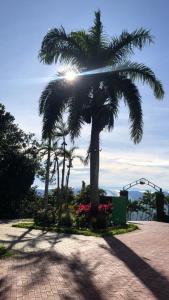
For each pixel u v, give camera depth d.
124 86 21.17
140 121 21.09
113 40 22.27
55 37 21.92
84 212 20.88
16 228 18.45
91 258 11.20
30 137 36.03
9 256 10.95
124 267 10.17
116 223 21.48
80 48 22.19
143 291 8.00
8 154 33.78
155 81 21.69
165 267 10.32
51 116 20.78
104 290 7.97
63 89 21.25
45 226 19.31
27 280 8.48
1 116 36.19
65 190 32.09
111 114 21.31
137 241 15.02
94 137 21.20
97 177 20.86
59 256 11.26
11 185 32.88
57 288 7.95
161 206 29.05
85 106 21.69
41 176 36.25
